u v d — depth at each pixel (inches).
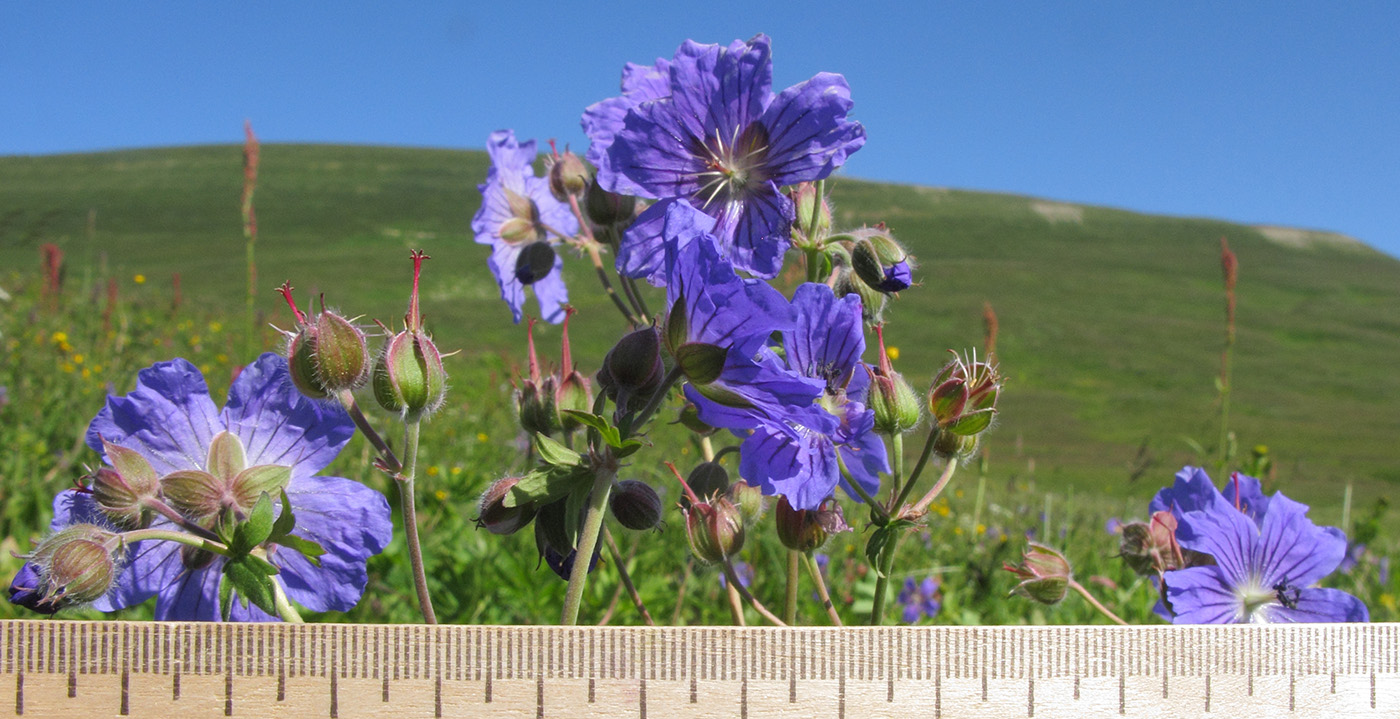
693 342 4.8
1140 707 5.2
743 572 11.1
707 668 4.9
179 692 4.7
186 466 5.1
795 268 8.0
